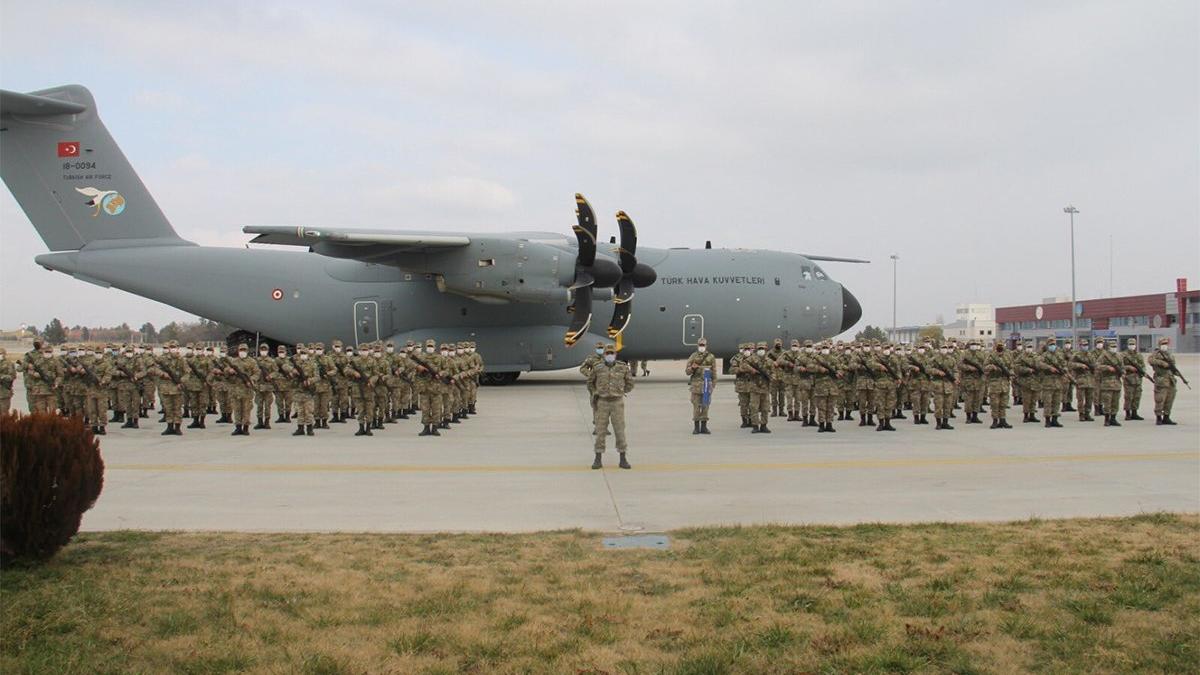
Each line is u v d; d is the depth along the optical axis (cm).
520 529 989
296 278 3000
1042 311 9038
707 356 1889
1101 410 2206
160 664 608
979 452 1580
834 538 930
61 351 2008
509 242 2675
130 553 871
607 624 678
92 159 2945
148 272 2966
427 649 633
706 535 945
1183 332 7188
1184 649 625
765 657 618
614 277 2730
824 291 3136
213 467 1434
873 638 651
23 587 760
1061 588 756
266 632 662
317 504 1130
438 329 2980
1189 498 1148
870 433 1884
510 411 2311
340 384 2131
